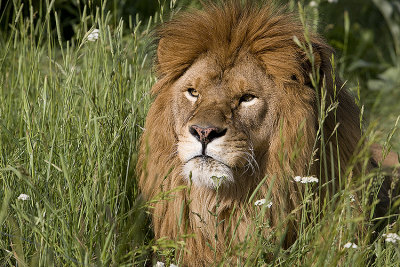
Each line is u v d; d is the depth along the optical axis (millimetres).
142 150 7246
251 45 6711
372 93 13258
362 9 18562
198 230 6836
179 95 6867
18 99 8500
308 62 6824
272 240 6336
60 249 5566
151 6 14477
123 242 5762
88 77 8008
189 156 6438
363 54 15352
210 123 6297
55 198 6359
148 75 8539
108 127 7277
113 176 6914
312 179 5945
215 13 7059
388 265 5910
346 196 5535
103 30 7914
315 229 5895
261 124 6602
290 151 6547
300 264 5902
